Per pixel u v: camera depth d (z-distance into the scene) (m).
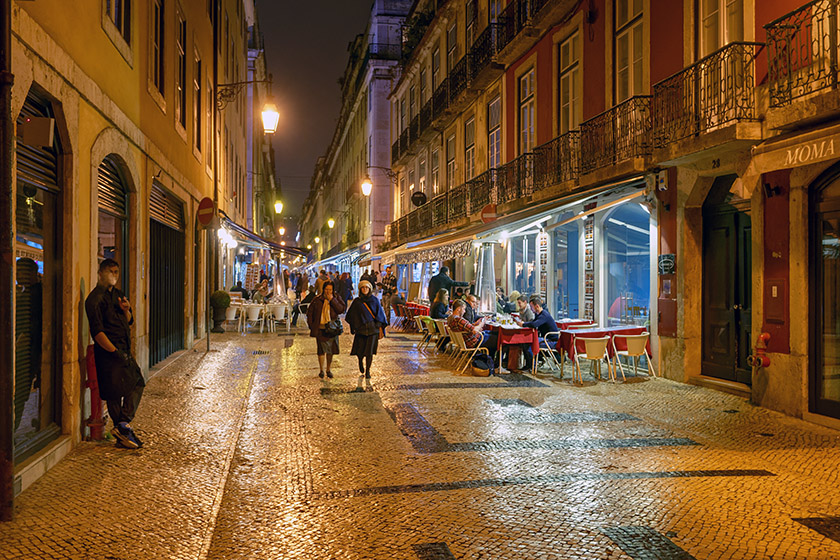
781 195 7.60
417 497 4.76
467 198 19.77
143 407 7.54
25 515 4.17
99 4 6.40
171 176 10.57
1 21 3.95
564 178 13.37
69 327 5.61
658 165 9.72
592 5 12.32
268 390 9.04
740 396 8.53
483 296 14.16
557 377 10.27
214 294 17.72
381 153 37.88
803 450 6.01
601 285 12.29
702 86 9.09
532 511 4.47
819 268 7.16
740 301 8.91
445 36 22.81
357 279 46.34
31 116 4.99
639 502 4.64
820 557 3.73
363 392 8.94
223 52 20.98
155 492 4.70
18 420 4.85
